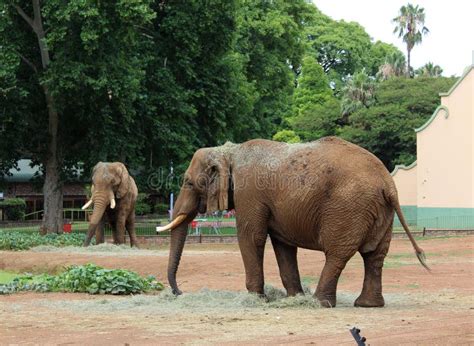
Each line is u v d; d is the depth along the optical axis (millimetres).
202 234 37031
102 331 11117
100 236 28734
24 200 60031
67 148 37531
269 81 54531
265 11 55438
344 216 13047
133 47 35750
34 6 33906
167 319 12164
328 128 63406
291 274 14273
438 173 43531
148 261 21750
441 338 10164
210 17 36500
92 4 31594
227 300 14219
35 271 22344
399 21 75375
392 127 56469
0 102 34719
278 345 9797
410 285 17172
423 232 36469
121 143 35656
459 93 43031
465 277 18797
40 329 11375
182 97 36531
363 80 62688
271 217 13914
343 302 14070
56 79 33000
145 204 57438
